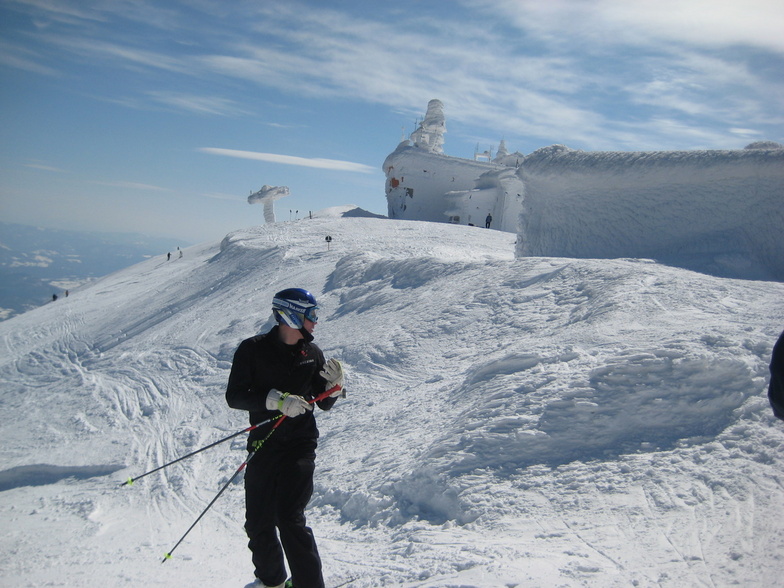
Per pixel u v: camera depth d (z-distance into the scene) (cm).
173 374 1532
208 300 2506
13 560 585
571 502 452
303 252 2878
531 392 600
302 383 345
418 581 367
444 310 1202
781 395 261
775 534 345
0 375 2092
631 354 590
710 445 467
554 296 1069
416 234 3484
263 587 366
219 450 925
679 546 359
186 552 540
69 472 995
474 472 522
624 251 1462
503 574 337
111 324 2681
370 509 551
